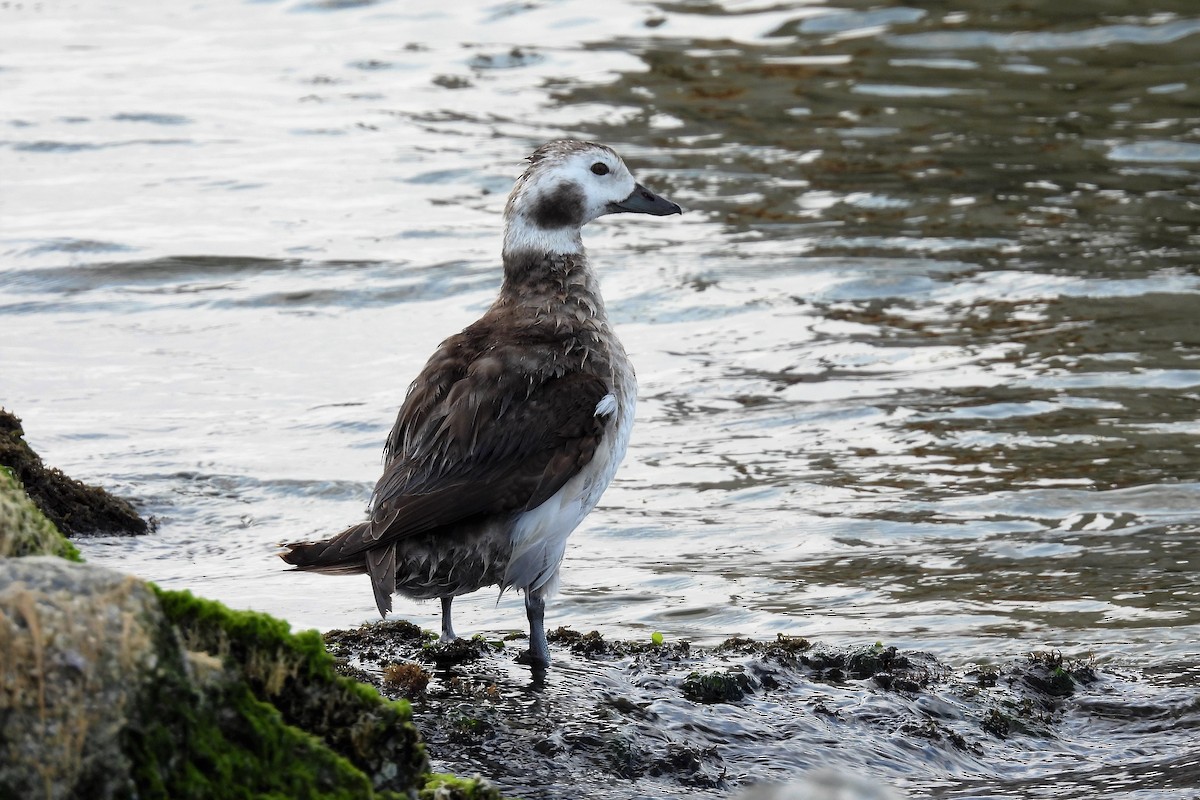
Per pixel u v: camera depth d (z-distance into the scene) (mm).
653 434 14328
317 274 18969
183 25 31641
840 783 4660
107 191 21984
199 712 5199
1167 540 11781
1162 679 9320
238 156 23688
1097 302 17578
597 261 19266
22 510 6285
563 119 25219
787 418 14656
